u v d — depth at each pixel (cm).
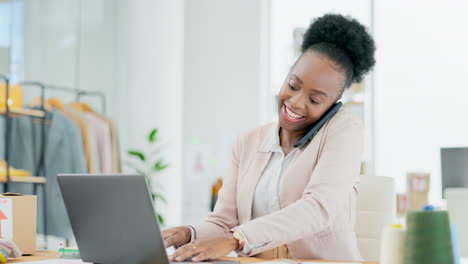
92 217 133
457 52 475
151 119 479
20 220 164
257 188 172
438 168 475
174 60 486
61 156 377
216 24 520
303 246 161
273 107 519
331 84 162
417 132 483
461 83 473
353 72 171
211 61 520
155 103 480
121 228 126
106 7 483
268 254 165
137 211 121
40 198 375
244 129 505
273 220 145
